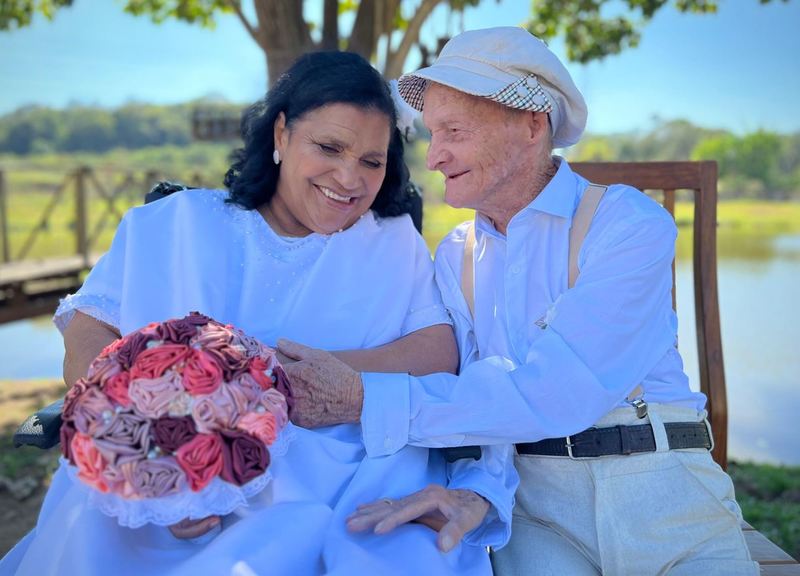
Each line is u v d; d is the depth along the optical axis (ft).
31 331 32.22
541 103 5.77
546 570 5.83
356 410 5.81
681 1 21.67
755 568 5.74
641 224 5.82
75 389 4.75
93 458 4.47
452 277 6.70
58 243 54.54
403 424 5.71
